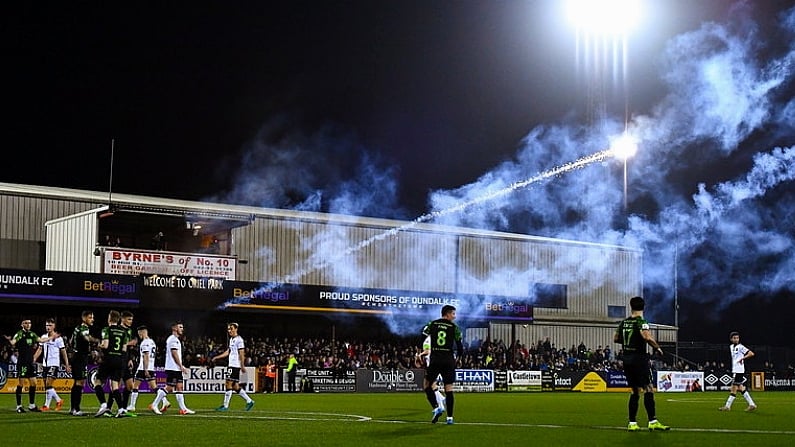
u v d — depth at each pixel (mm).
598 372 50719
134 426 17891
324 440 15039
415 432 16656
